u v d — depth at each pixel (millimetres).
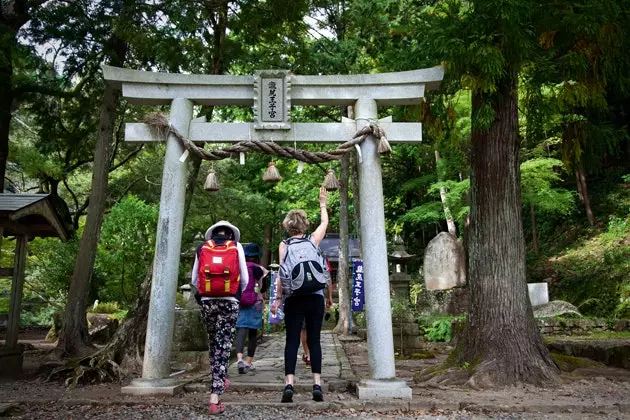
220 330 4293
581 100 5988
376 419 3994
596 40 5523
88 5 9742
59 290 13625
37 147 13414
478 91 5512
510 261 5766
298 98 5559
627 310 12211
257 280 6691
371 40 12273
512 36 5129
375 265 5133
